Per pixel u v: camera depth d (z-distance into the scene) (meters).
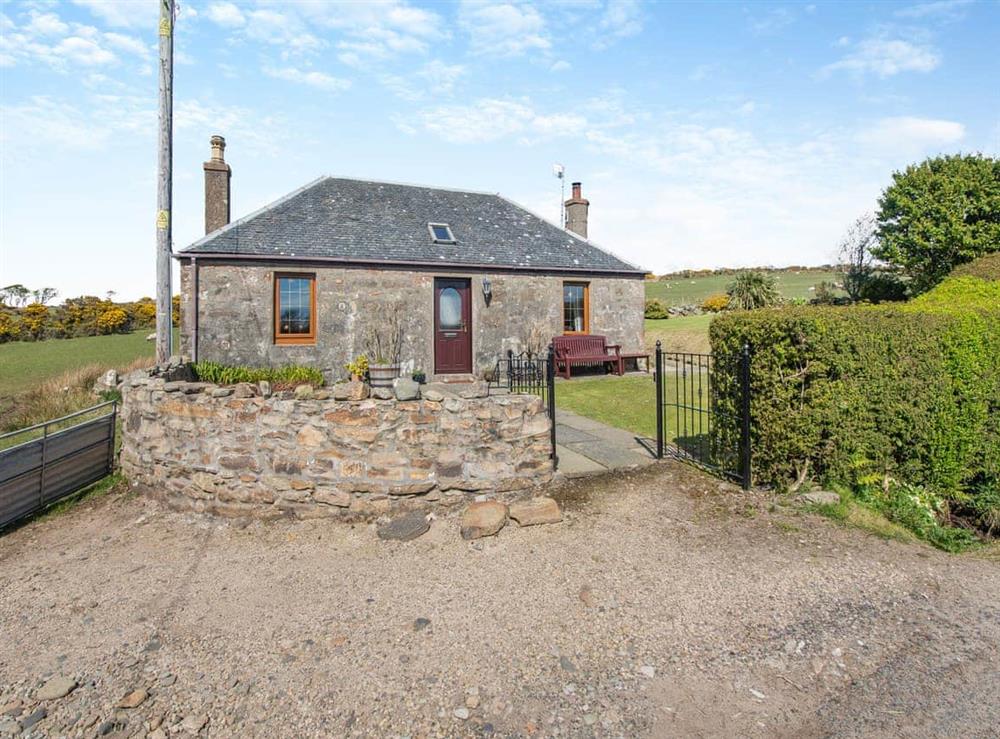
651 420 8.70
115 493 5.92
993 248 15.51
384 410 4.81
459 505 4.95
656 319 28.91
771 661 2.89
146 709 2.61
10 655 3.10
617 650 3.01
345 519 4.84
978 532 5.09
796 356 4.86
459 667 2.88
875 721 2.45
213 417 5.07
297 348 12.34
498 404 5.05
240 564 4.19
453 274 13.73
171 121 8.91
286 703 2.63
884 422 5.09
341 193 14.71
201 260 11.63
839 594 3.53
